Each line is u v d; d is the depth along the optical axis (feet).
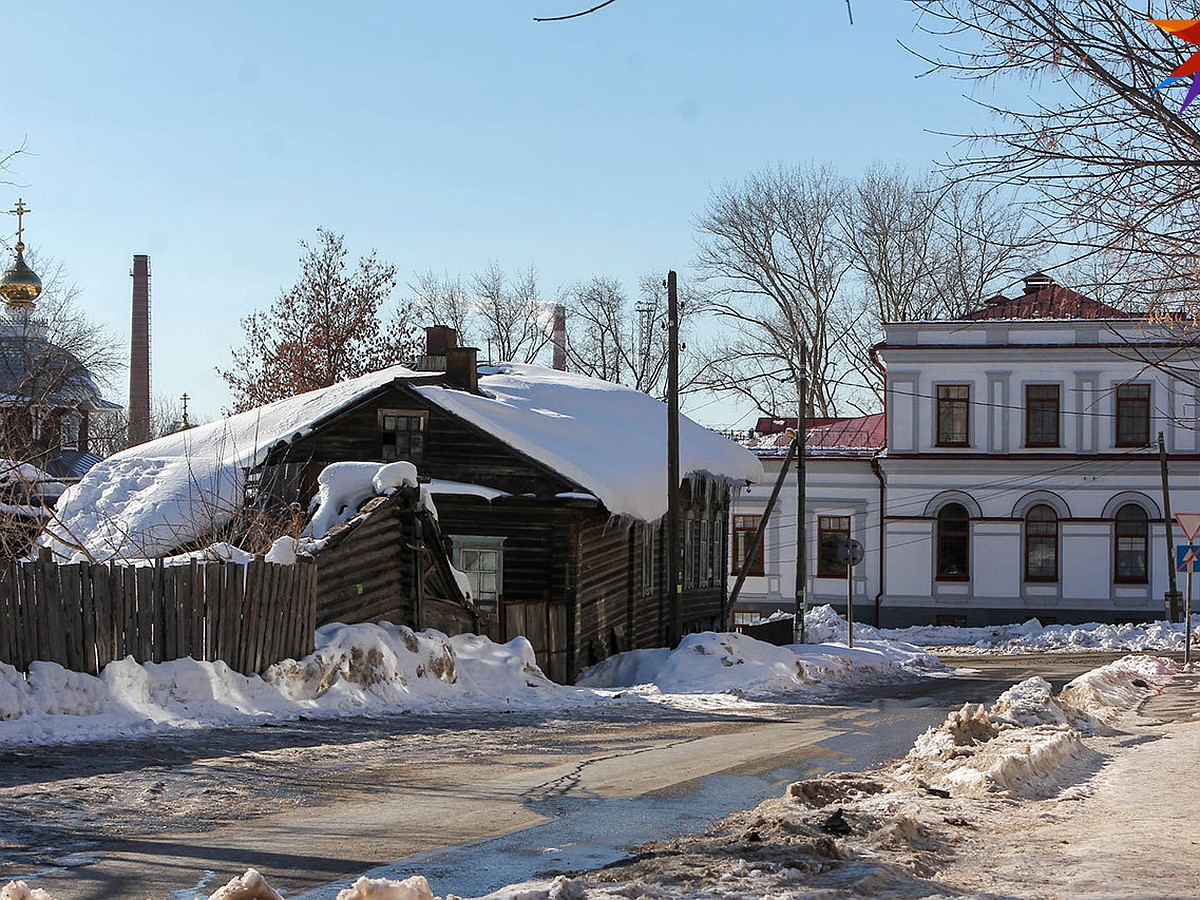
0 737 54.24
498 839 36.52
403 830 37.60
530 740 62.13
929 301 214.48
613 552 115.96
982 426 185.68
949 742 54.70
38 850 33.58
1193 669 115.03
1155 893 27.91
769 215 224.74
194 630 67.77
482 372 147.02
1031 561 184.85
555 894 26.16
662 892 27.32
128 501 110.11
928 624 185.98
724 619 150.61
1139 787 45.78
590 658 109.70
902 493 187.11
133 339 262.88
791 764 54.44
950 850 34.35
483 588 108.06
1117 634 165.27
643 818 40.32
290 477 106.11
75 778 45.42
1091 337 182.70
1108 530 183.01
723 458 140.26
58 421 121.70
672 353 111.34
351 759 52.85
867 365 228.84
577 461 108.68
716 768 52.60
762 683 100.42
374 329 207.82
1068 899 27.58
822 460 190.29
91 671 62.44
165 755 52.03
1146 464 181.78
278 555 74.28
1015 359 184.85
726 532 153.28
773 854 31.78
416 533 84.23
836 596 189.98
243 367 206.80
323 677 72.79
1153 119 34.37
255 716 65.87
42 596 60.64
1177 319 38.86
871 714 80.89
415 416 109.60
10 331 206.49
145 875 31.04
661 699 87.25
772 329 226.79
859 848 33.27
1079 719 68.85
